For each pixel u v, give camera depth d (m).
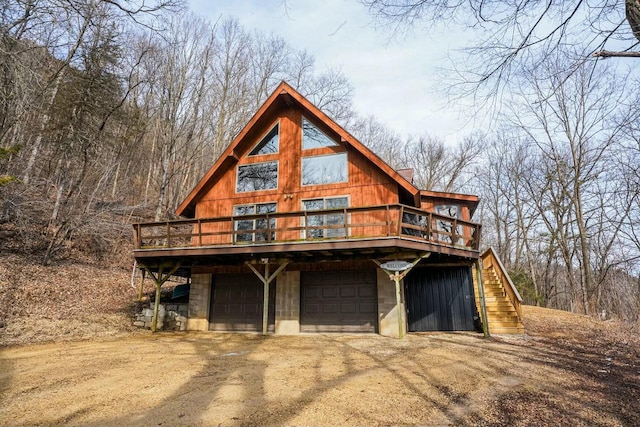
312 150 12.71
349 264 11.70
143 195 26.52
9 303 10.41
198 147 26.48
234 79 29.55
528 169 28.44
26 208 15.42
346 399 4.50
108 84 19.33
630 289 19.05
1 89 10.55
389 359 6.94
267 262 11.15
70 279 13.77
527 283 25.05
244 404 4.30
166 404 4.31
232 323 12.38
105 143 20.48
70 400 4.49
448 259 11.62
